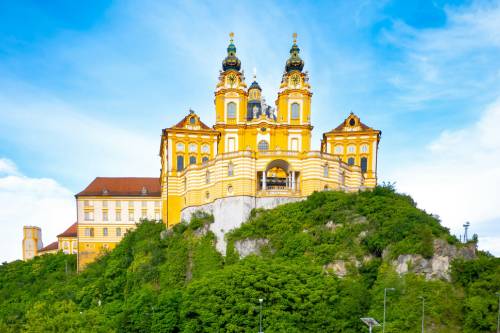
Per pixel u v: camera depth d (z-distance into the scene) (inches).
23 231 6427.2
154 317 2938.0
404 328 2687.0
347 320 2790.4
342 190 3782.0
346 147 4771.2
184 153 4512.8
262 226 3607.3
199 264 3654.0
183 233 3971.5
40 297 4168.3
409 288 2876.5
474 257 3208.7
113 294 3843.5
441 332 2677.2
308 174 3897.6
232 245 3622.0
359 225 3346.5
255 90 5349.4
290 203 3752.5
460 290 2908.5
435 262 2997.0
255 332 2699.3
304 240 3344.0
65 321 3006.9
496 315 2662.4
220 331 2748.5
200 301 2869.1
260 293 2822.3
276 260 3203.7
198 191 4143.7
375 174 4722.0
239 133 4741.6
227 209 3821.4
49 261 5172.2
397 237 3142.2
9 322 3663.9
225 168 3905.0
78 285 4151.1
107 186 5044.3
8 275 5054.1
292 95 4815.5
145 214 4936.0
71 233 5703.7
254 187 3863.2
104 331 2925.7
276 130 4783.5
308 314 2773.1
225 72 4817.9
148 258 3875.5
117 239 4889.3
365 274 3122.5
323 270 3097.9
